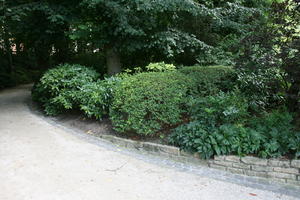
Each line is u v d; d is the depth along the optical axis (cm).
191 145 330
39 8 555
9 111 651
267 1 721
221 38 705
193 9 542
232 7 676
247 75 433
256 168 290
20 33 670
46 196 240
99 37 602
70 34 606
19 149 363
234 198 245
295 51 333
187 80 447
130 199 239
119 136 414
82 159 334
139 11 546
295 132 312
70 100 524
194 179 285
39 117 578
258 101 425
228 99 377
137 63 718
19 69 1641
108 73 652
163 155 355
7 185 260
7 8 551
